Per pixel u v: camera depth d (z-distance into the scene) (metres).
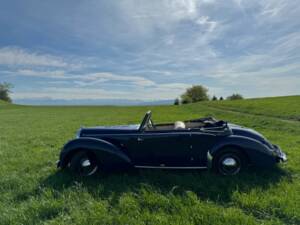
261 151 4.46
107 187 4.16
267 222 2.94
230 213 3.10
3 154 7.20
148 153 4.78
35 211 3.36
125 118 24.22
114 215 3.19
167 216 3.12
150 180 4.42
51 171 5.23
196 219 3.00
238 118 18.91
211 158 4.57
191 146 4.66
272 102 32.50
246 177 4.42
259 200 3.47
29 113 38.34
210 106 40.09
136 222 2.99
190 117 22.44
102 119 23.22
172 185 4.18
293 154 6.08
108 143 4.68
